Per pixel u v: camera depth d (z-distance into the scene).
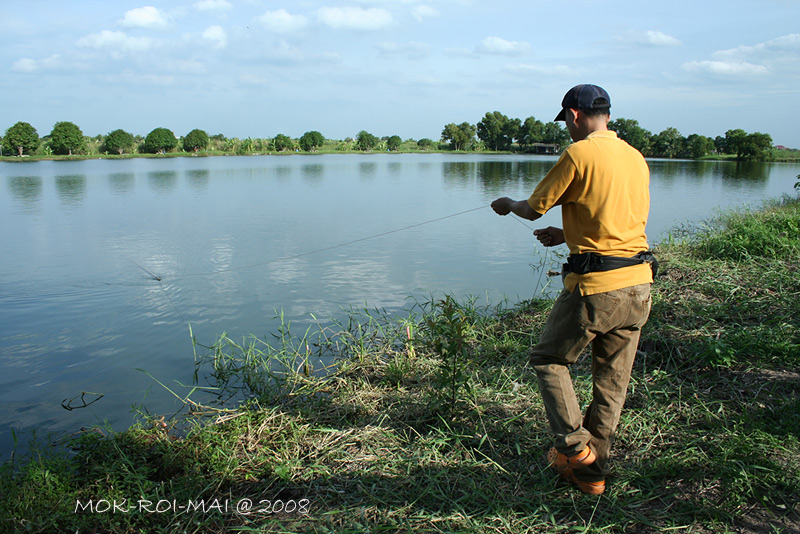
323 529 2.42
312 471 2.90
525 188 22.30
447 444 3.09
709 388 3.49
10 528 2.46
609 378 2.55
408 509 2.54
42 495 2.70
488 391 3.69
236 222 12.62
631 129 66.56
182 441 3.36
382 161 53.62
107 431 3.53
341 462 2.98
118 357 4.99
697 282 5.76
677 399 3.38
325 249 9.62
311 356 5.05
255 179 27.03
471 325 5.23
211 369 4.76
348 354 5.04
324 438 3.25
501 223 12.76
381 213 14.31
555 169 2.46
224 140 81.56
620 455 2.87
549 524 2.38
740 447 2.68
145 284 7.35
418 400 3.72
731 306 4.90
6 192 19.41
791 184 24.70
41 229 11.53
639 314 2.44
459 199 17.91
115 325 5.80
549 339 2.57
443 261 8.77
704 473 2.61
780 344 3.82
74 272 7.95
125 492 2.80
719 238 7.66
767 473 2.50
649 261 2.47
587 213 2.40
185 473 2.99
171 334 5.56
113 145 65.06
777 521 2.27
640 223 2.46
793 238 7.04
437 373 3.62
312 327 5.78
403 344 4.96
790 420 2.91
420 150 99.06
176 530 2.50
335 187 22.53
